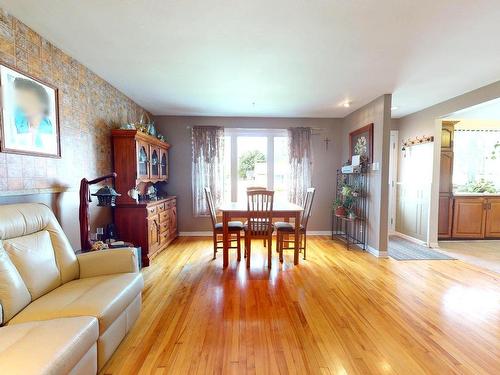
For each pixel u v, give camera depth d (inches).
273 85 131.1
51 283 68.7
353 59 102.0
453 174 189.8
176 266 134.6
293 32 83.1
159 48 94.2
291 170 198.2
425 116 177.0
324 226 206.2
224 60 103.6
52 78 91.6
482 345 72.4
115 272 80.8
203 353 68.8
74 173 104.0
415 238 187.3
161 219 157.4
